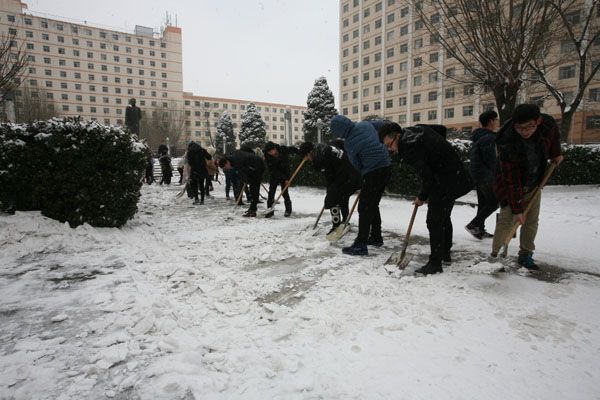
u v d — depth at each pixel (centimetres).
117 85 7444
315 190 1149
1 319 231
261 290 288
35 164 450
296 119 10444
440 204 312
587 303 251
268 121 10056
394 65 4756
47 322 227
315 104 3591
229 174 941
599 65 1028
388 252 398
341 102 5750
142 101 7719
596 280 296
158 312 235
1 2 6275
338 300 261
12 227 418
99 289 282
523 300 256
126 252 397
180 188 1427
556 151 303
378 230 427
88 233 450
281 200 935
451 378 172
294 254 396
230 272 337
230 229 559
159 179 2078
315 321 229
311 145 613
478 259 361
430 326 221
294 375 175
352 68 5475
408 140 307
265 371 176
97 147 477
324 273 328
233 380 171
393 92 4806
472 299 257
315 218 645
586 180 819
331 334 213
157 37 8125
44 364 181
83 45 7056
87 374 173
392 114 4859
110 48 7325
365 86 5272
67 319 231
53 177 455
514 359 188
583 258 360
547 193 796
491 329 217
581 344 201
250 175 670
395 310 242
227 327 224
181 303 259
